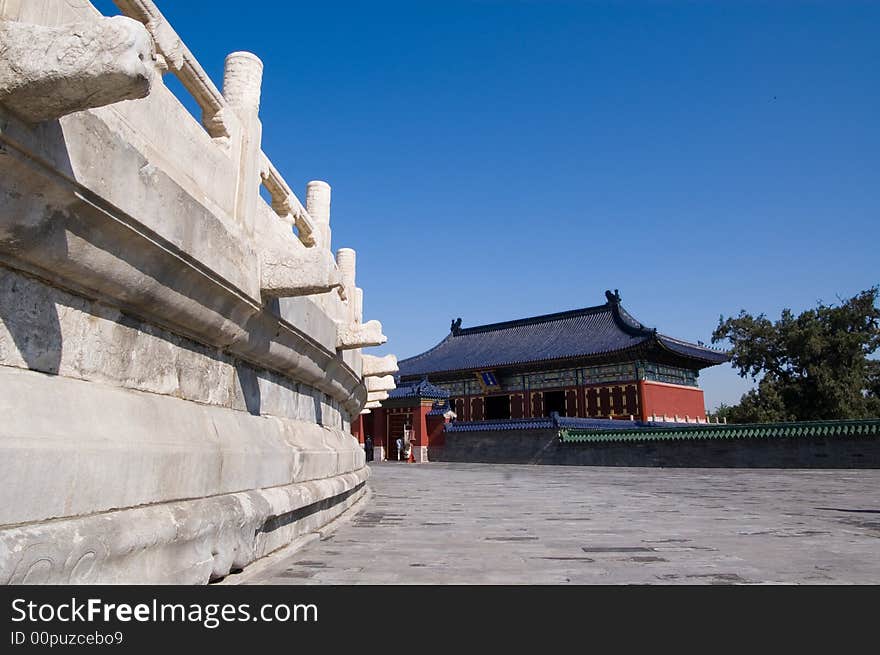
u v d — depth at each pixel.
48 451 3.47
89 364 4.44
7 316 3.70
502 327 64.56
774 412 53.47
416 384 52.59
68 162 3.59
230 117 6.66
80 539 3.56
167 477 4.77
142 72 2.94
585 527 10.23
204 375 6.24
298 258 6.64
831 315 54.25
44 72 2.88
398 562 6.91
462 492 18.30
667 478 26.08
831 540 8.88
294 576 6.07
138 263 4.59
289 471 7.80
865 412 51.31
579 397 50.34
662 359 49.28
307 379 9.73
